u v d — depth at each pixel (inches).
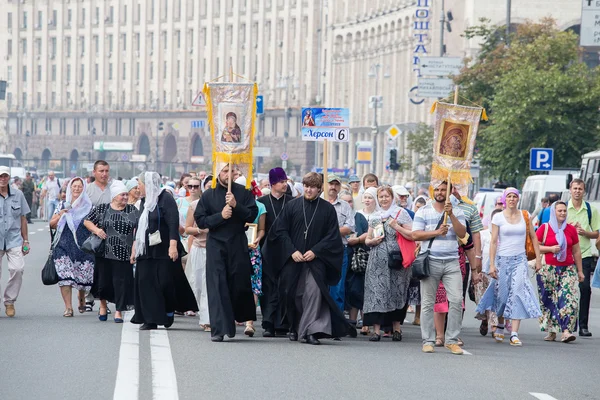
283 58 7721.5
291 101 7632.9
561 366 798.5
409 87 5462.6
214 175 872.3
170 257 910.4
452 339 853.2
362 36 6269.7
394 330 927.0
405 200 1083.3
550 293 976.3
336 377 706.8
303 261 866.8
